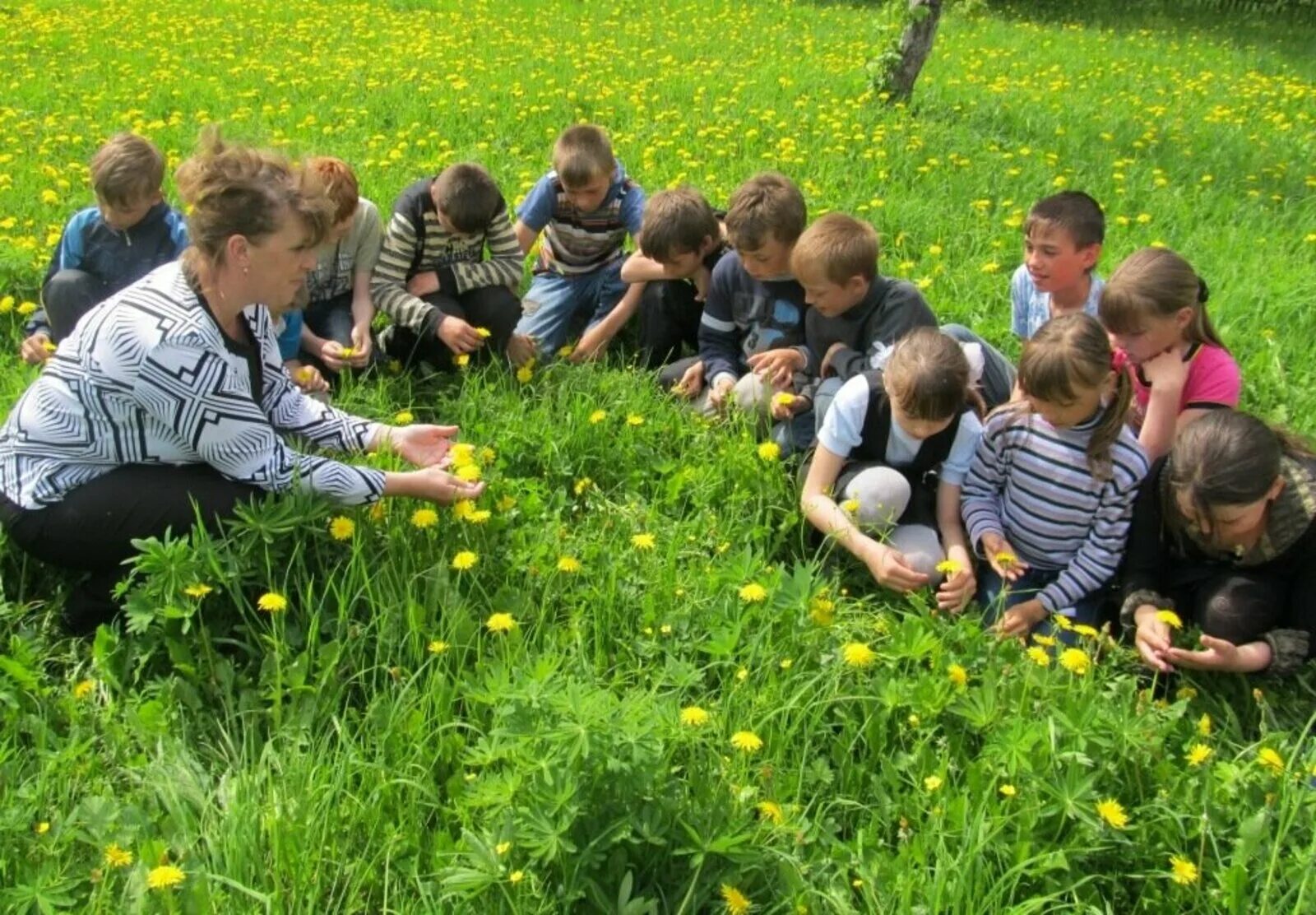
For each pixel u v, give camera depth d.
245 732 2.52
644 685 2.75
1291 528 2.96
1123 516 3.20
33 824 2.29
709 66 10.84
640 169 6.86
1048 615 3.18
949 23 15.02
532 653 2.73
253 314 3.12
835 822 2.44
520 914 2.06
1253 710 2.91
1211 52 14.20
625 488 3.65
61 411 2.85
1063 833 2.36
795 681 2.71
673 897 2.14
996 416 3.37
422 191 4.38
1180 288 3.39
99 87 8.79
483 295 4.40
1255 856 2.29
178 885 2.08
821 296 3.73
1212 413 2.92
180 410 2.79
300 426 3.34
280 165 2.79
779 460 3.69
